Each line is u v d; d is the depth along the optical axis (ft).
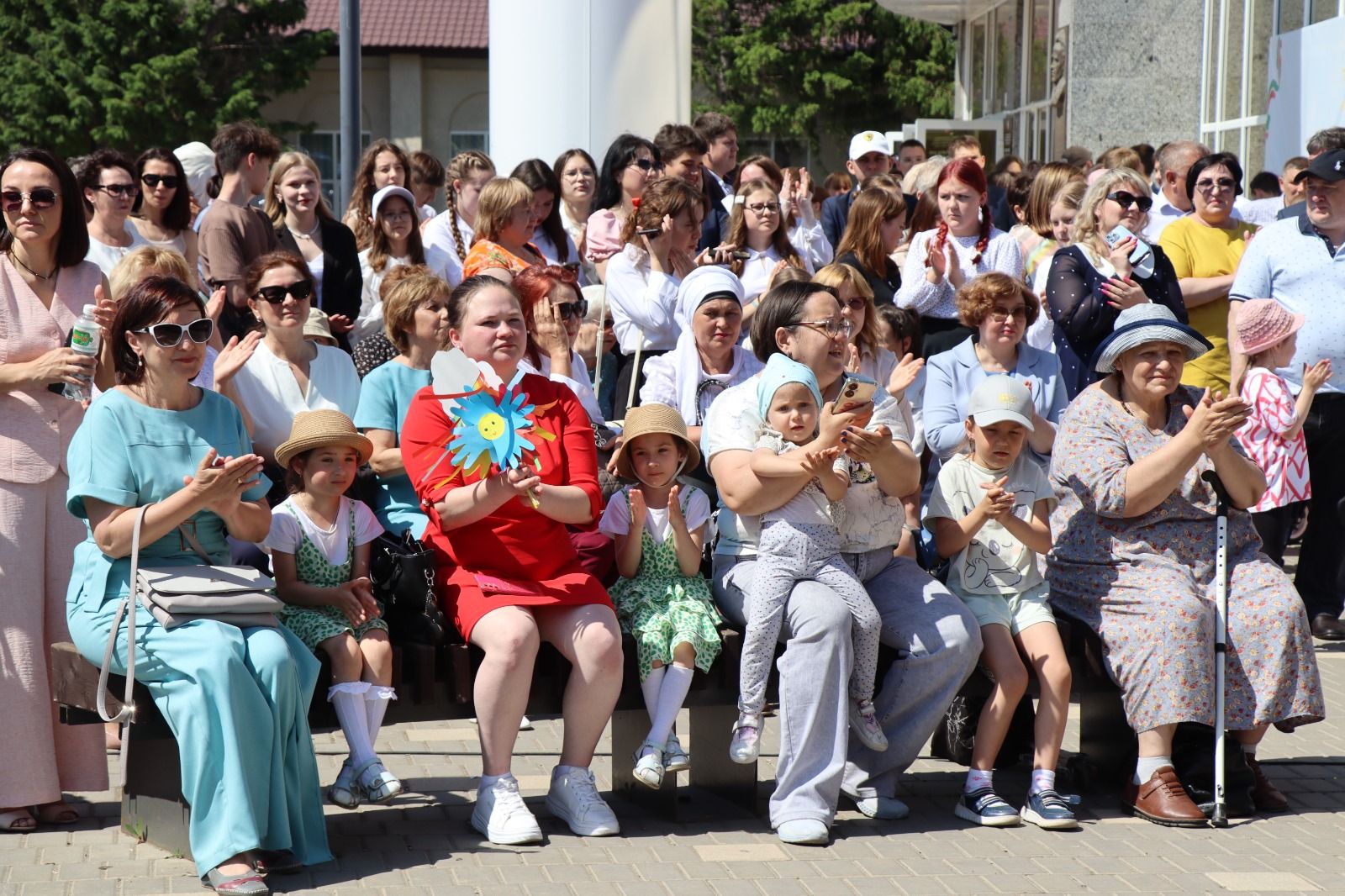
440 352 15.74
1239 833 16.39
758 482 16.12
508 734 15.62
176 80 120.16
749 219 26.00
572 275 19.72
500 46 37.27
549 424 16.35
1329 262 24.13
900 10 81.66
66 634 16.06
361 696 15.47
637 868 14.89
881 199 25.26
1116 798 17.71
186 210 24.30
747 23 128.57
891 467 16.33
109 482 14.65
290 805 14.64
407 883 14.29
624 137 29.07
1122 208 22.91
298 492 16.40
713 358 20.45
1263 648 16.92
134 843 15.33
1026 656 17.08
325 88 136.77
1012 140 71.46
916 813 17.07
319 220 25.45
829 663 15.84
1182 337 17.12
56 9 119.65
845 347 16.87
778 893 14.28
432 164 33.27
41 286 16.31
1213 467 17.43
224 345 22.80
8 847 15.14
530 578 15.99
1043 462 20.49
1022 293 20.44
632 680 16.37
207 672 14.06
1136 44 49.26
